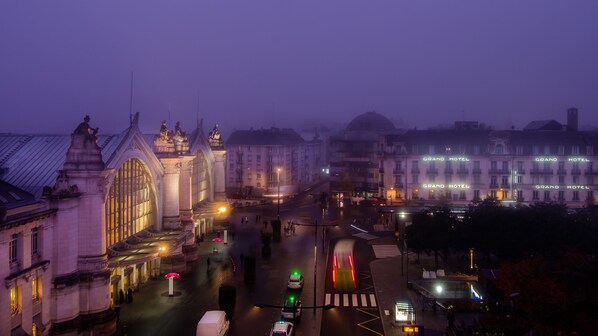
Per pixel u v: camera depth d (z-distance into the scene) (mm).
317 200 151500
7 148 59875
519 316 50500
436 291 61750
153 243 63875
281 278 71312
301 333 51781
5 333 40625
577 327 43031
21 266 43750
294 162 182000
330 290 66250
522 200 116625
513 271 50781
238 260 81188
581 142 117062
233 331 52000
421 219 75562
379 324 54750
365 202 142250
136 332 51594
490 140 118875
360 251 88812
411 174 121750
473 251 76000
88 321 50875
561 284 47500
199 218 92000
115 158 57844
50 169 55438
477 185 118875
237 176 170375
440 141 122125
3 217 40375
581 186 115812
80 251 51531
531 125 145625
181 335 50719
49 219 48000
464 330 49875
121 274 60812
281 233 103312
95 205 52031
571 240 64250
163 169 73250
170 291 62875
